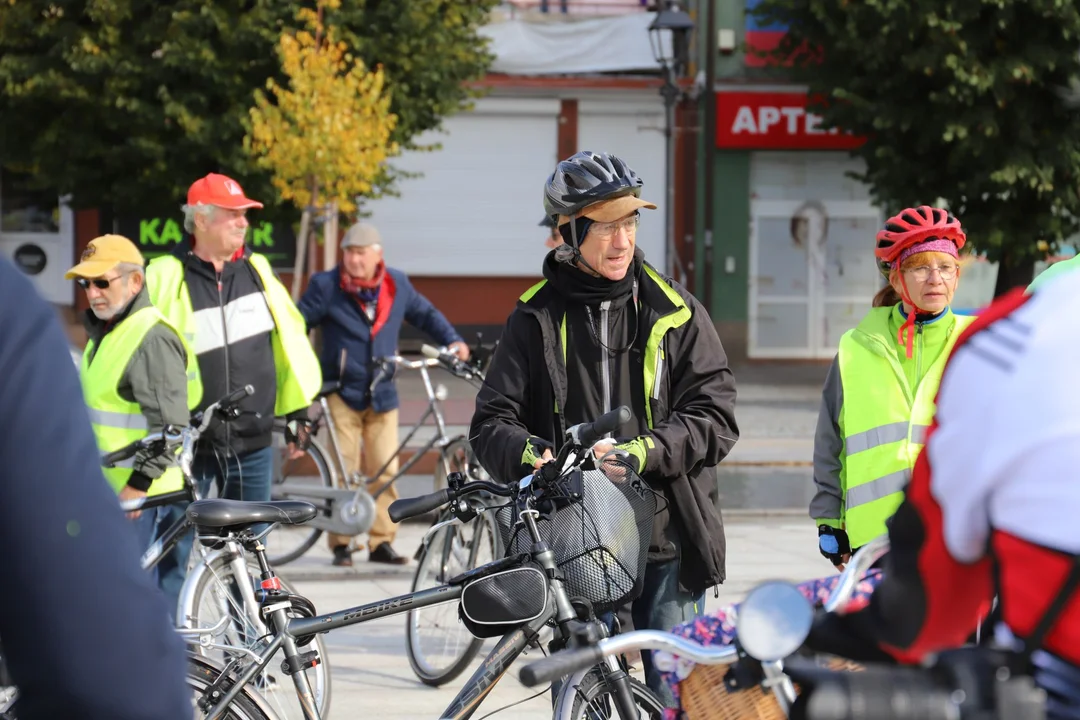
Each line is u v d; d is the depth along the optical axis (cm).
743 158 2578
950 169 1944
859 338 491
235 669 442
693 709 277
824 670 221
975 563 205
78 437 151
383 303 973
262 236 2441
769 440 1623
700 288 2592
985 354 203
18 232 2470
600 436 396
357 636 776
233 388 696
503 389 466
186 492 591
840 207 2602
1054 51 1805
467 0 2080
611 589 407
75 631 145
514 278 2625
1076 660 194
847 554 502
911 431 472
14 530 145
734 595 859
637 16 2584
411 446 1052
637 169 2609
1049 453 193
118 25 1884
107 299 630
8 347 150
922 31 1872
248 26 1856
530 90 2584
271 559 979
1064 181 1923
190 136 1880
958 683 201
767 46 2545
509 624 398
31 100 1928
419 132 2094
